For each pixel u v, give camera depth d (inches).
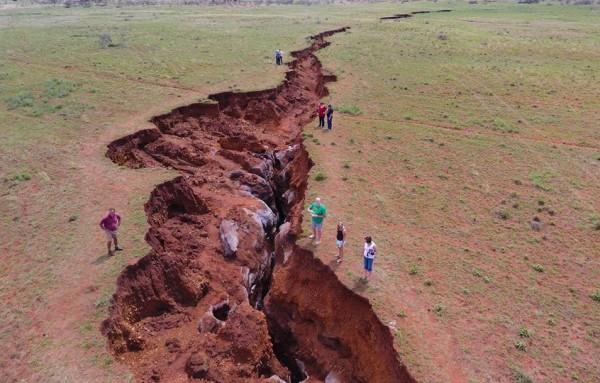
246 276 1099.9
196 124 1729.8
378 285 895.7
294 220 1187.9
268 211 1332.4
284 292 1003.3
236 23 3853.3
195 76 2158.0
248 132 1734.7
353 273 927.0
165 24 3730.3
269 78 2118.6
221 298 998.4
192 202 1268.5
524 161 1446.9
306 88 2228.1
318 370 900.0
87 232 1018.1
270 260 1243.2
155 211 1175.6
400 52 2787.9
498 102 1955.0
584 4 5605.3
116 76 2174.0
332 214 1146.7
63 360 717.3
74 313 802.8
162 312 929.5
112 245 971.3
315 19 4158.5
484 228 1115.9
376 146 1553.9
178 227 1176.8
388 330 792.9
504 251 1029.2
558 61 2546.8
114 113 1689.2
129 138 1494.8
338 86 2162.9
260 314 908.6
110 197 1160.2
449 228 1112.8
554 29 3550.7
